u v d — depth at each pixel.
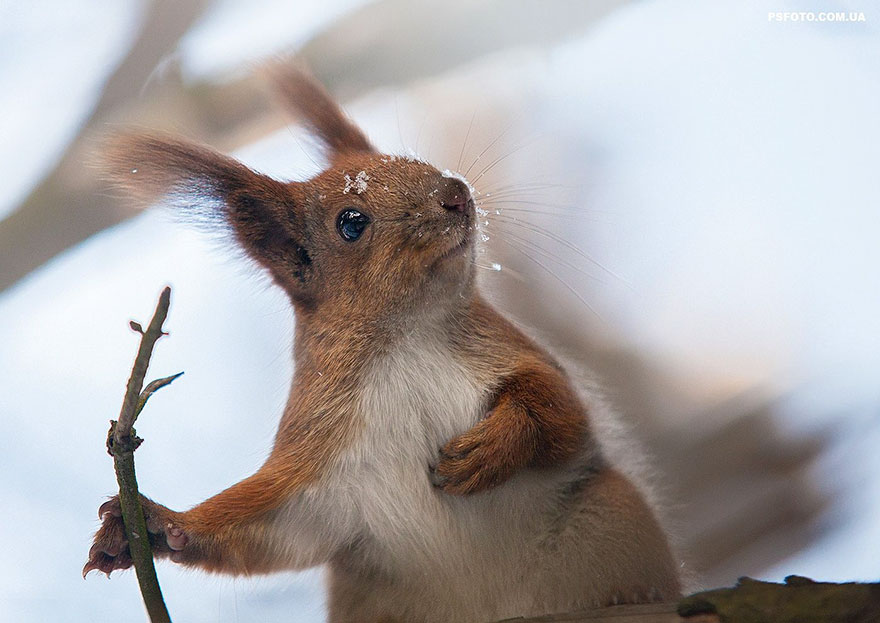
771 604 2.05
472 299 2.14
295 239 2.14
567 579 2.12
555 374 2.13
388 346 2.13
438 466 2.11
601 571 2.12
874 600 2.05
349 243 2.13
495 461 2.11
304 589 2.15
